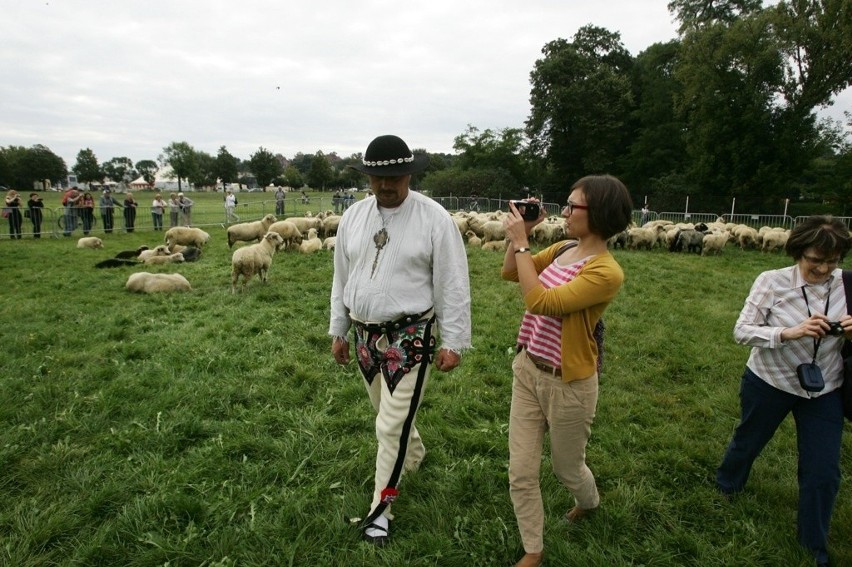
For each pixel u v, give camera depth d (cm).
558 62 4534
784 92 3397
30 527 262
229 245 1397
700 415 421
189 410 391
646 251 1569
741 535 271
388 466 262
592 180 215
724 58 3412
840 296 248
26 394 412
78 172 9825
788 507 296
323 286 882
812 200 3816
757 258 1433
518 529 270
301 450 339
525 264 221
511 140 5562
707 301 830
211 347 535
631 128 4941
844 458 354
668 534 271
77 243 1480
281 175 9062
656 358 557
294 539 262
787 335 243
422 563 246
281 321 650
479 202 4156
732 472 304
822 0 3084
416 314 260
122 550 252
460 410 403
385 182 244
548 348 226
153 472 311
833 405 251
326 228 1605
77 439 350
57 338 560
